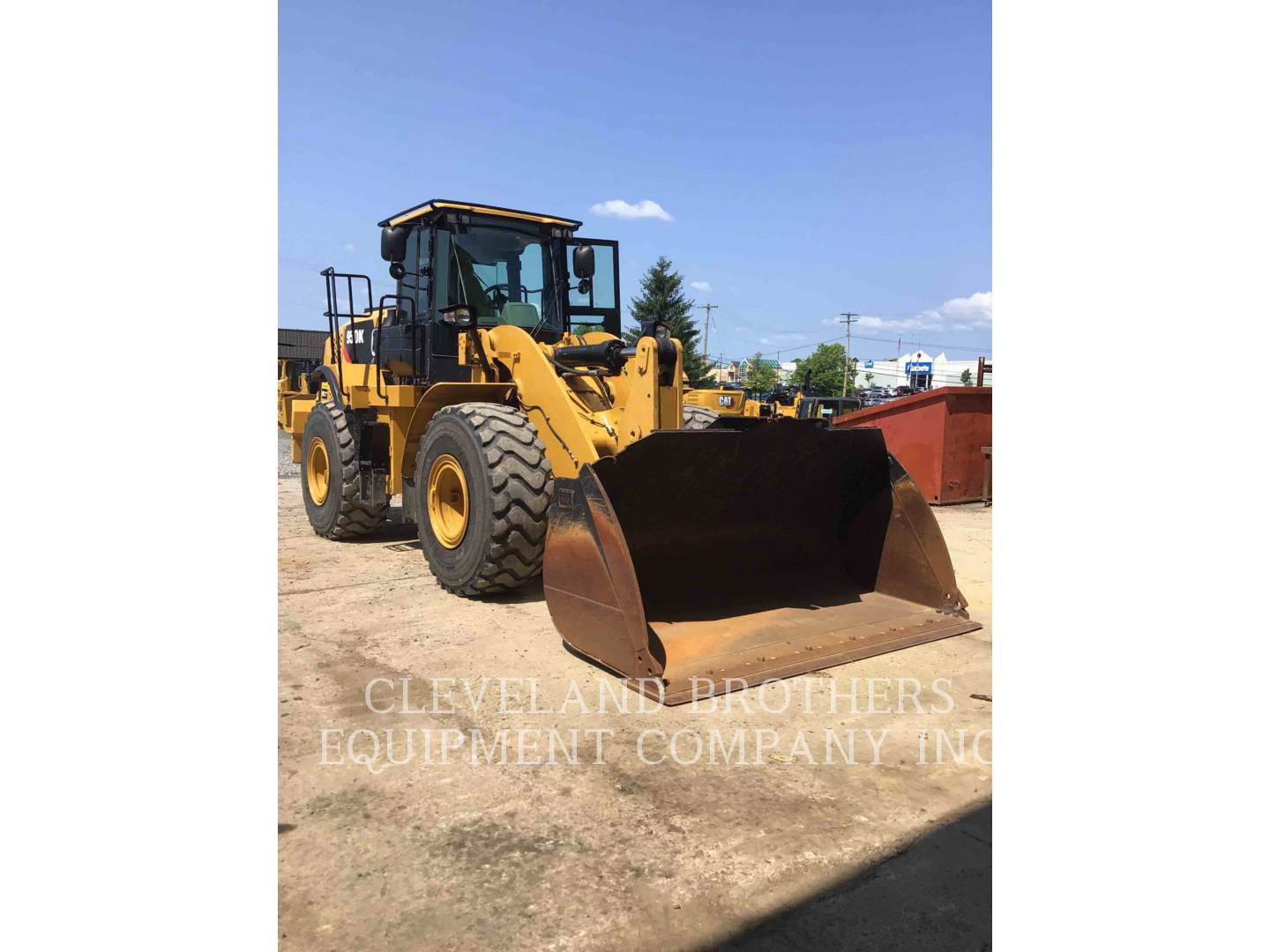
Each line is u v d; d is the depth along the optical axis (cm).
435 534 523
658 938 194
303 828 242
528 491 474
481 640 420
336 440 686
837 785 269
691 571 449
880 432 470
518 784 269
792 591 471
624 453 389
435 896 210
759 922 200
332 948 189
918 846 232
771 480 455
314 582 554
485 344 551
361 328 757
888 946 191
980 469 1023
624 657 347
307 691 349
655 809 253
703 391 1001
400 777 273
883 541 479
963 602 445
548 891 212
